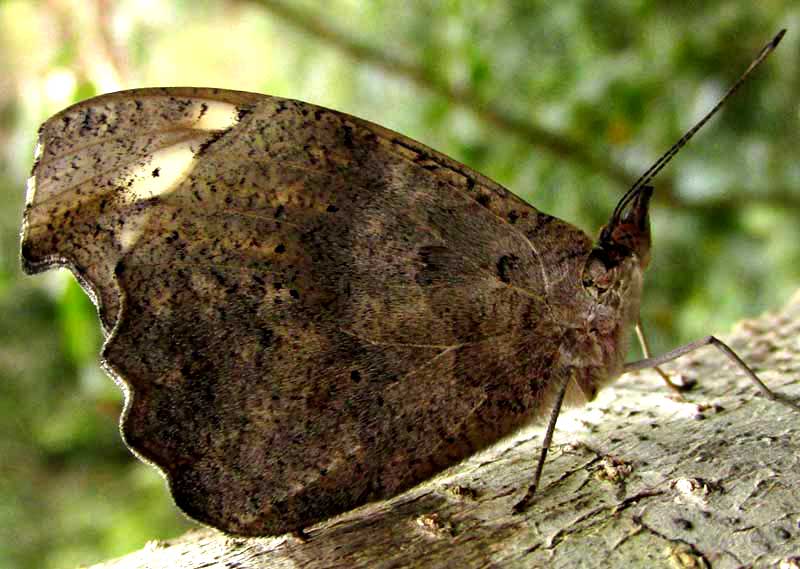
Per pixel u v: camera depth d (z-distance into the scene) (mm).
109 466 248
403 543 74
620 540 72
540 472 78
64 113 75
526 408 82
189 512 75
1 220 208
